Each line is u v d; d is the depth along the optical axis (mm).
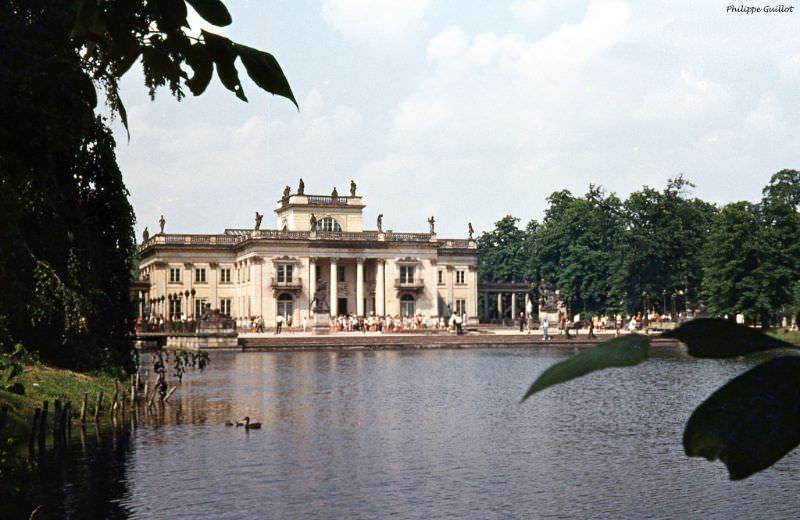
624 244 122125
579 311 142750
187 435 29125
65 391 34031
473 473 22500
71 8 3189
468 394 42812
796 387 1593
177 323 100062
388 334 109875
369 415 34469
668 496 19734
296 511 18531
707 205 138125
